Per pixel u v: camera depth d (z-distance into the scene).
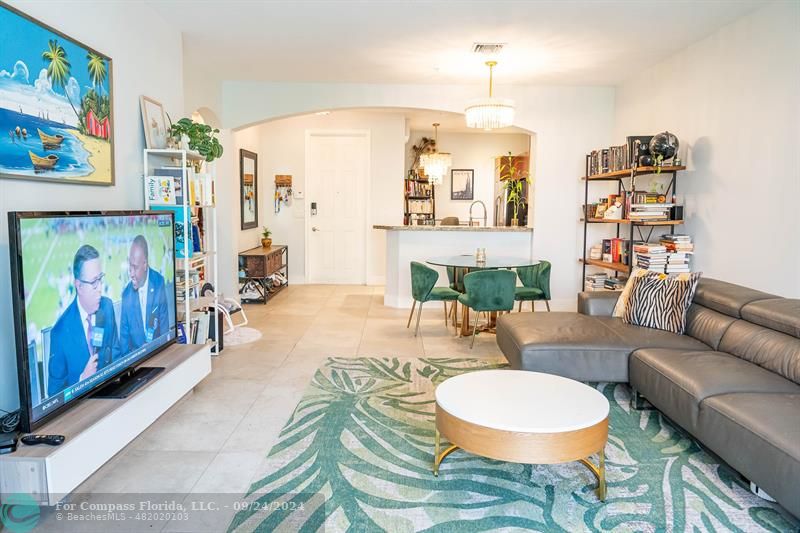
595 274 5.70
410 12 3.72
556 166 6.11
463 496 2.19
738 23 3.84
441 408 2.29
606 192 6.11
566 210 6.16
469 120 4.83
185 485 2.27
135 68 3.36
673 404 2.60
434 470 2.38
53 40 2.46
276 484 2.27
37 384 1.93
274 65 5.19
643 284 3.64
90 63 2.77
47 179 2.42
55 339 2.02
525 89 6.01
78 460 1.94
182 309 3.67
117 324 2.47
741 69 3.82
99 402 2.27
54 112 2.47
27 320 1.87
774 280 3.51
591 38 4.28
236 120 6.00
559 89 6.02
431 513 2.06
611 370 3.16
